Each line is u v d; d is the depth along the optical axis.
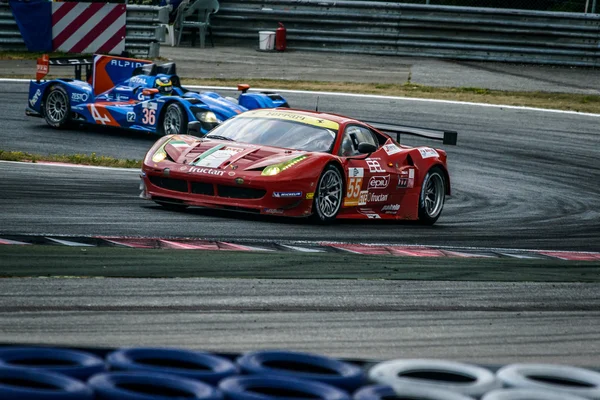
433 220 36.44
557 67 85.44
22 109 58.59
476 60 87.06
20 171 37.38
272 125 33.25
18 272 19.27
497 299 20.62
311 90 69.56
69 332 15.27
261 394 10.82
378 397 10.62
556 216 39.62
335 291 20.00
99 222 26.97
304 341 15.88
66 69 75.75
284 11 89.81
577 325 18.80
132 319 16.41
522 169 51.44
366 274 22.20
